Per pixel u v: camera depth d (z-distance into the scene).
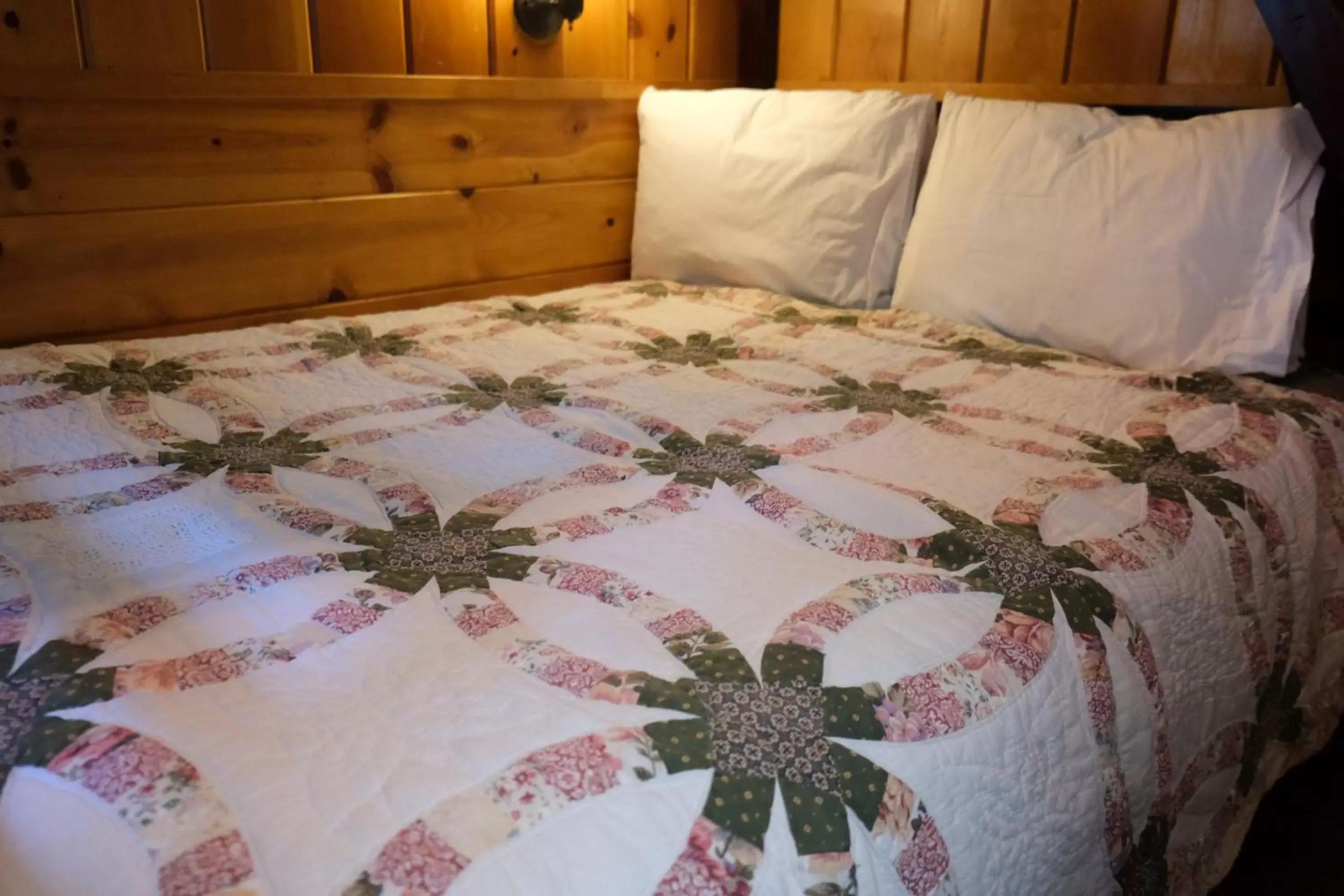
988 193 1.64
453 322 1.67
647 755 0.61
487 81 1.82
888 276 1.81
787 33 2.18
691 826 0.58
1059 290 1.54
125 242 1.51
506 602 0.78
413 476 1.05
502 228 1.93
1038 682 0.77
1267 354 1.39
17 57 1.38
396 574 0.83
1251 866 1.26
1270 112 1.43
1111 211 1.51
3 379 1.31
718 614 0.77
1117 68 1.76
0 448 1.12
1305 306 1.44
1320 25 1.28
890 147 1.80
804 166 1.83
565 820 0.56
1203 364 1.42
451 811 0.56
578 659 0.70
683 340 1.60
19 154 1.40
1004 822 0.71
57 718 0.63
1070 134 1.60
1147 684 0.87
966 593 0.82
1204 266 1.43
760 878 0.58
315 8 1.61
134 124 1.48
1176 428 1.21
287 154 1.63
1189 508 1.02
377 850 0.53
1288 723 1.15
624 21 2.02
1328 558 1.18
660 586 0.81
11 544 0.88
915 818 0.65
